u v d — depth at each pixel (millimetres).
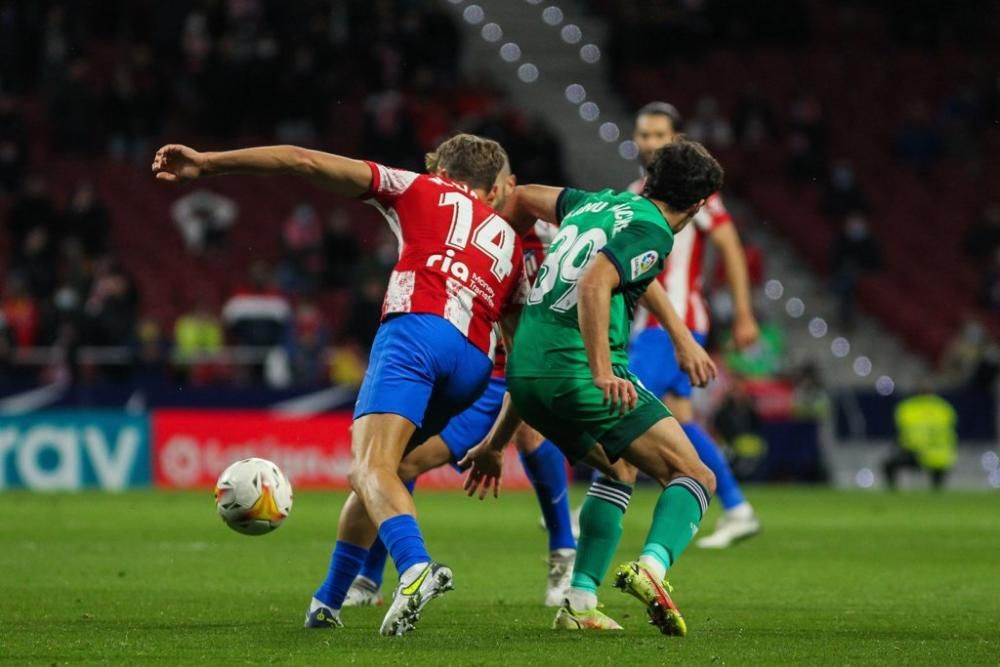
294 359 72812
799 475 78188
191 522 46125
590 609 21578
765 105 102500
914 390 82312
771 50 110562
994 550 38969
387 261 75688
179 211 85875
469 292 20719
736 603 26125
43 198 77375
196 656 18109
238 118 90688
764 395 79375
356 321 73625
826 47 112938
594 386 20203
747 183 100812
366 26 96875
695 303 36594
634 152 104500
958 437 81438
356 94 96750
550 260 20922
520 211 23047
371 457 19719
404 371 20109
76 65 89438
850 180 97188
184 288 82625
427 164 23328
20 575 30062
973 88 110188
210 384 71625
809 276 97250
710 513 56750
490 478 22875
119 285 69875
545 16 115625
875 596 27500
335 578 21297
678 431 20438
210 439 67438
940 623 23016
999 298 93500
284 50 94188
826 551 38406
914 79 110812
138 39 96500
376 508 19438
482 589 28328
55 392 67688
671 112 34031
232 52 91250
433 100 95812
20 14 90812
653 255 20047
